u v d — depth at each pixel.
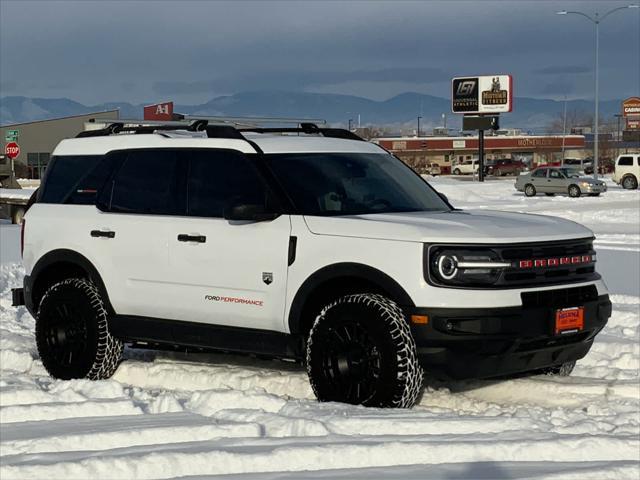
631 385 6.93
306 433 5.56
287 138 7.61
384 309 6.31
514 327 6.33
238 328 7.23
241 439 5.38
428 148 122.38
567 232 6.83
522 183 53.22
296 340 6.95
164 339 7.63
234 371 7.68
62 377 7.93
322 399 6.61
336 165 7.50
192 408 6.48
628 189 57.50
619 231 27.42
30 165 93.69
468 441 5.21
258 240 7.06
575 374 7.78
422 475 4.74
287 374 7.55
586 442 5.17
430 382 7.34
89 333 7.80
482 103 74.19
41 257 8.27
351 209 7.12
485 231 6.46
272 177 7.17
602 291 7.01
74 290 7.90
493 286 6.34
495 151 124.12
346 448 5.07
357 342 6.46
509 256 6.41
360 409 6.16
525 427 5.65
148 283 7.64
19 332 10.22
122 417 6.14
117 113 94.62
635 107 113.69
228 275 7.21
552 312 6.51
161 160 7.80
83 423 5.99
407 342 6.25
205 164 7.55
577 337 6.86
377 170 7.71
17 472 4.82
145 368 7.91
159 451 5.11
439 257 6.31
